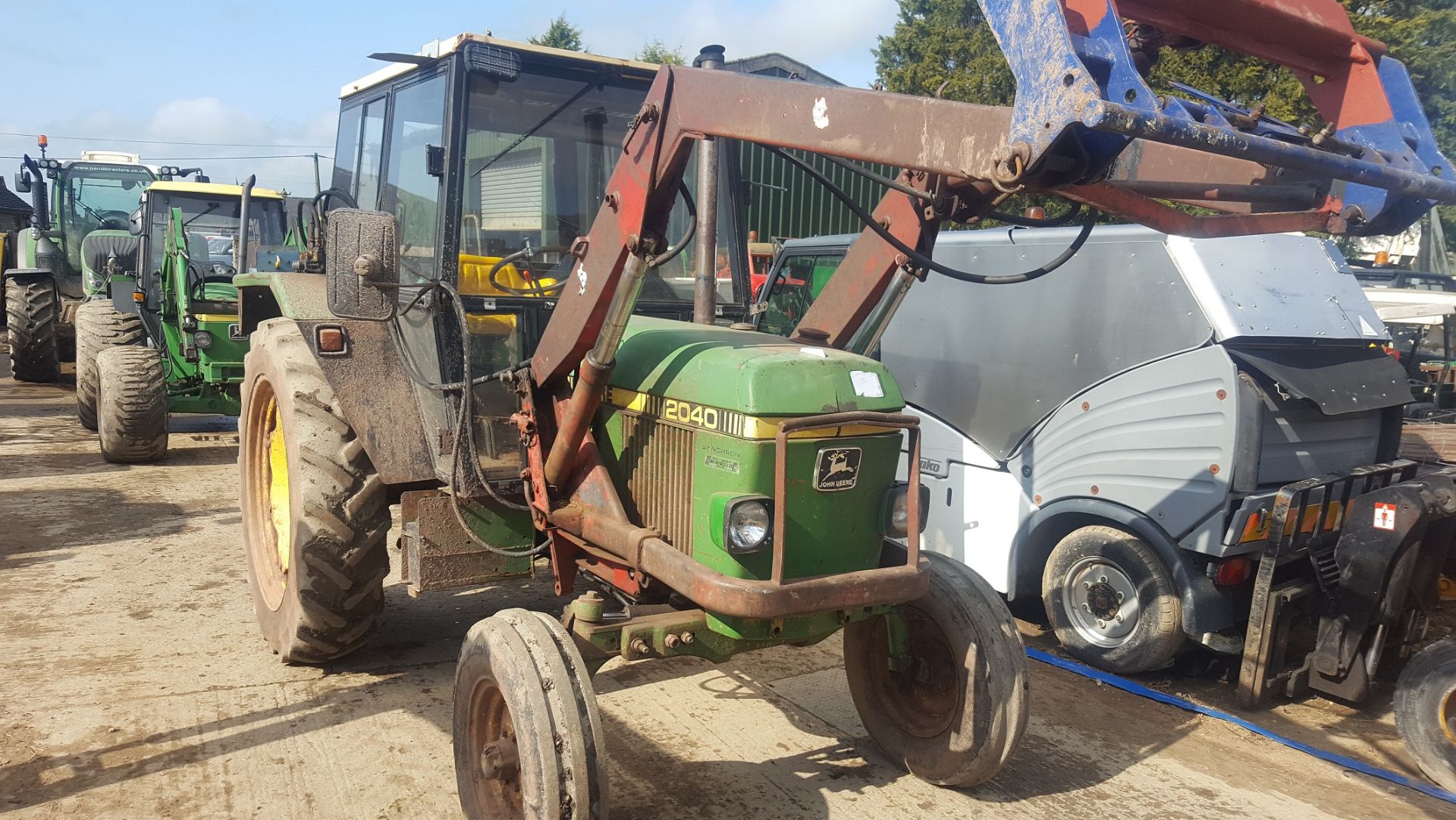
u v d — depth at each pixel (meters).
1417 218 2.46
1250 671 4.11
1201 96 2.55
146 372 7.64
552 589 5.20
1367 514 3.93
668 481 2.95
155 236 9.12
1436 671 3.53
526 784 2.49
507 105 3.73
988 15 2.12
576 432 3.06
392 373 3.71
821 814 3.15
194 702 3.72
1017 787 3.41
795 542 2.73
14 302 11.34
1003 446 4.92
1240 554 4.14
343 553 3.63
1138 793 3.41
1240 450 4.02
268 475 4.40
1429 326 8.20
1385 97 2.47
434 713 3.70
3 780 3.12
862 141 2.40
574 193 3.92
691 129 2.67
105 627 4.46
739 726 3.77
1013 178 2.05
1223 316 4.08
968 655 3.13
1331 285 4.58
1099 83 2.05
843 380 2.79
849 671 3.59
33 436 8.89
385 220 3.10
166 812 2.98
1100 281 4.51
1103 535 4.46
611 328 2.82
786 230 10.64
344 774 3.24
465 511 3.49
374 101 4.36
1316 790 3.48
